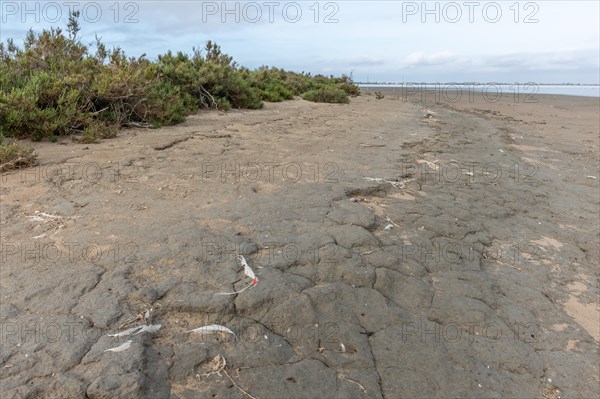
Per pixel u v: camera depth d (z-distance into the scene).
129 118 9.38
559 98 29.83
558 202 6.26
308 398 2.28
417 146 9.05
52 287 3.00
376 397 2.34
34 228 3.93
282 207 4.77
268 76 21.00
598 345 3.15
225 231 4.04
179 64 12.89
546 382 2.71
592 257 4.62
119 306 2.83
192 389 2.27
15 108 7.33
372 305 3.14
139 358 2.39
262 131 9.68
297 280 3.30
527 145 10.84
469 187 6.43
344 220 4.52
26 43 10.09
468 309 3.28
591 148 11.05
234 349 2.58
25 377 2.22
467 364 2.70
